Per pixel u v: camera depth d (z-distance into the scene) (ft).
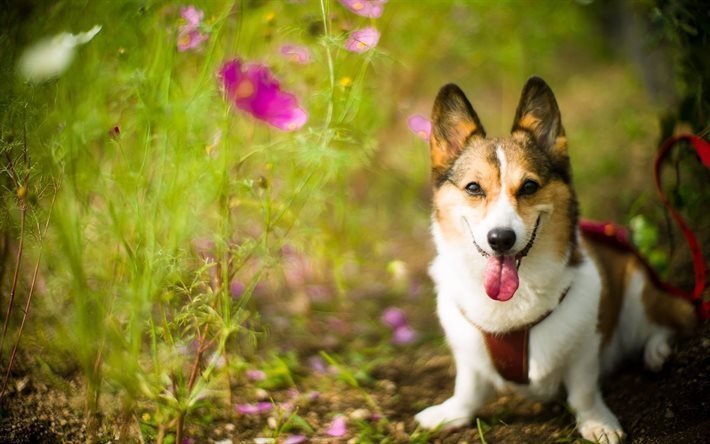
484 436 11.39
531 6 20.42
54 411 10.70
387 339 15.25
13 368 11.18
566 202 10.84
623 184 19.77
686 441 9.81
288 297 16.53
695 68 12.69
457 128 11.64
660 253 14.85
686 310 12.37
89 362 9.08
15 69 9.68
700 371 11.28
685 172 16.78
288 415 11.95
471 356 11.27
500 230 9.86
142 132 10.37
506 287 10.08
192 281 10.19
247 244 10.34
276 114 9.83
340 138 10.86
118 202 10.21
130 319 9.67
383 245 19.30
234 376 12.82
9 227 10.25
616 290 12.53
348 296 17.19
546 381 11.23
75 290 8.79
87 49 9.72
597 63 31.32
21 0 10.34
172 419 10.61
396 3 17.34
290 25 12.24
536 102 11.36
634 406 11.44
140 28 10.41
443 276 11.32
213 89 10.32
